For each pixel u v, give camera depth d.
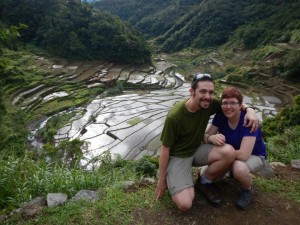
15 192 3.85
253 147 3.27
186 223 3.14
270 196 3.62
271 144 6.42
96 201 3.49
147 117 23.91
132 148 18.00
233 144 3.35
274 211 3.37
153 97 30.75
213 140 3.26
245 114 3.29
